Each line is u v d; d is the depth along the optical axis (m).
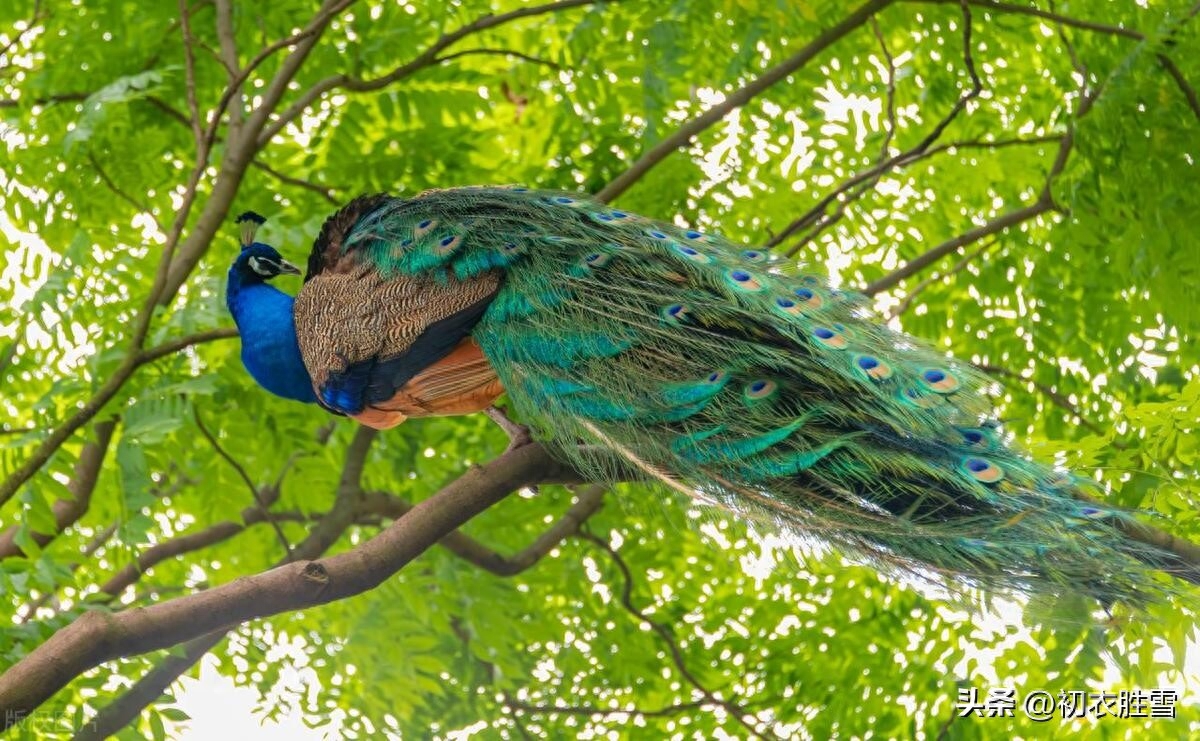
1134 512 7.03
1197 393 9.27
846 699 13.04
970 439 7.17
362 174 12.61
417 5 12.93
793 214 13.32
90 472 10.59
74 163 11.72
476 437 13.13
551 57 13.48
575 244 8.23
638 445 7.31
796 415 7.25
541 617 13.03
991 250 13.61
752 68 13.01
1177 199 11.59
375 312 8.48
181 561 12.71
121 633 6.37
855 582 13.45
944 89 13.34
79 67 12.18
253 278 9.42
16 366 11.03
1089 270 12.73
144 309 10.09
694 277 7.95
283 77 11.55
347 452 12.16
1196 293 11.58
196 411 10.79
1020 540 6.71
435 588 11.95
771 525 6.96
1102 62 12.31
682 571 13.73
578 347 7.71
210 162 12.61
